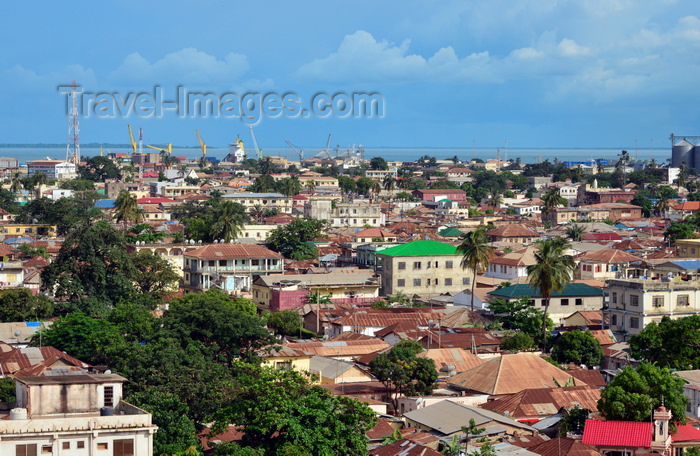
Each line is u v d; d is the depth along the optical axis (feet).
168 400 324.80
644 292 516.73
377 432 333.62
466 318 567.18
